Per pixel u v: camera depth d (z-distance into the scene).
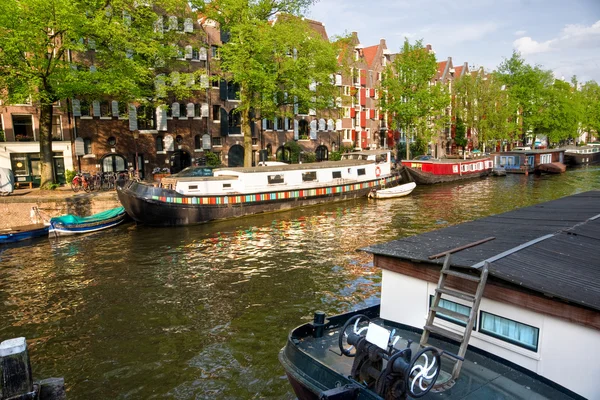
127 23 23.12
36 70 20.58
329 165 26.84
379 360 5.30
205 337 9.88
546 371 5.37
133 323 10.62
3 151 25.62
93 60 27.30
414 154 50.16
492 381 5.49
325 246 17.08
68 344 9.67
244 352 9.22
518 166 45.12
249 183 23.50
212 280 13.40
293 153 39.28
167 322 10.65
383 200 28.17
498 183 37.31
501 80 53.22
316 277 13.52
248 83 26.61
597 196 12.37
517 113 54.06
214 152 34.66
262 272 14.05
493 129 50.59
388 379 4.95
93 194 22.11
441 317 6.43
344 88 43.88
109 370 8.64
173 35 26.70
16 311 11.37
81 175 24.66
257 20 25.14
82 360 9.02
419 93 39.75
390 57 50.69
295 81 27.48
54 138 27.38
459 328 6.20
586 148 57.34
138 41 23.23
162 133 31.64
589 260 6.34
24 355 5.68
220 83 34.41
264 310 11.21
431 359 5.89
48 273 14.27
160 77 26.19
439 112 41.69
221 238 18.62
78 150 27.78
